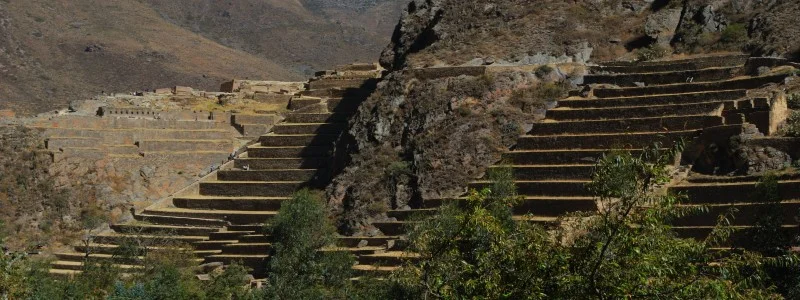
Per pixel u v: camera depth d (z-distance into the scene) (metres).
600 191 25.42
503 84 70.94
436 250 27.56
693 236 50.97
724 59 69.31
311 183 75.56
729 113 59.06
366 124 73.44
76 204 80.75
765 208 46.50
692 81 67.62
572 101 68.56
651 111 63.53
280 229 61.19
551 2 81.88
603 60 76.00
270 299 52.97
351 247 63.69
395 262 58.56
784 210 49.19
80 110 93.88
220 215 74.25
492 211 33.84
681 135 59.06
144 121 89.44
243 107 97.19
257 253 66.06
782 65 65.06
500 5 82.81
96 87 191.38
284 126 85.81
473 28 81.50
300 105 92.69
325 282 55.53
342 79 97.12
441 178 65.94
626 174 25.31
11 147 83.44
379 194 67.31
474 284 25.94
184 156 85.75
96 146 85.38
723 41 72.81
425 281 27.34
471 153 66.69
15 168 82.19
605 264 24.94
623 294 24.56
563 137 63.62
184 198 77.81
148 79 199.88
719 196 52.97
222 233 70.56
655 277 25.30
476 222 26.70
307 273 55.56
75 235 78.69
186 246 69.62
